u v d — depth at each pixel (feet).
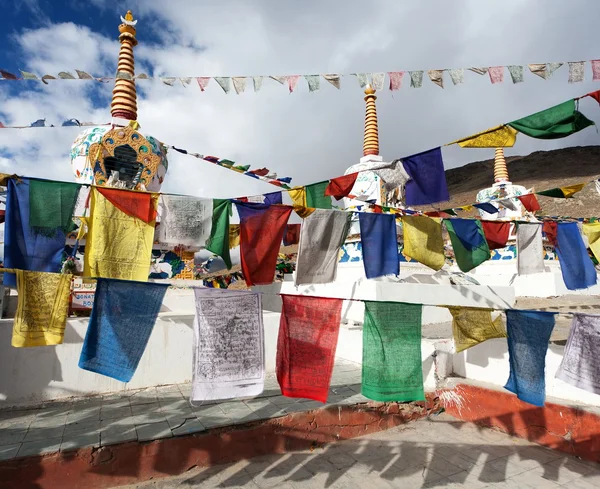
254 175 25.27
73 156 42.16
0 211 16.28
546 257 60.59
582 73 15.46
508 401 23.21
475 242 19.57
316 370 15.44
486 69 16.44
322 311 15.80
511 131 14.37
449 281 47.24
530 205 22.26
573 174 204.33
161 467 17.63
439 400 26.55
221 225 15.56
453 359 28.07
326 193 18.57
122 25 44.45
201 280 36.94
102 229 13.96
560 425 20.98
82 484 16.25
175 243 14.69
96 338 13.55
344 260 48.21
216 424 19.53
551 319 15.20
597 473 18.63
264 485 17.34
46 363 23.24
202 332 14.42
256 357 14.92
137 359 13.80
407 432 23.41
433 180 15.69
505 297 45.75
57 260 13.37
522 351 15.81
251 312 15.07
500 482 17.95
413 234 18.38
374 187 48.67
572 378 15.07
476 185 244.63
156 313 14.11
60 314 14.82
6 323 22.44
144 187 37.96
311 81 18.08
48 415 20.66
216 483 17.37
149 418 20.26
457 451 21.02
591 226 22.38
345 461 19.79
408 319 16.33
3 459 15.46
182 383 26.76
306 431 21.26
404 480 18.08
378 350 15.93
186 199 14.96
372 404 23.62
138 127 39.91
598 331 14.71
